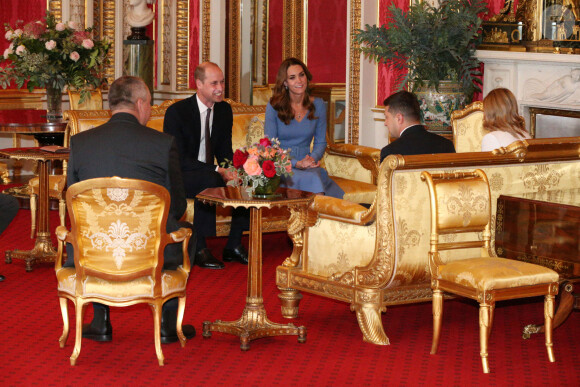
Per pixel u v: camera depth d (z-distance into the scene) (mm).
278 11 12406
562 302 4531
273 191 4414
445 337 4664
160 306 4098
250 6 11883
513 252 4570
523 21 7473
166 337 4492
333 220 4676
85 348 4391
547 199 4469
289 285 4922
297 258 4922
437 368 4148
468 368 4152
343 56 12789
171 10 10906
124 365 4137
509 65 7465
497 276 4059
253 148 4348
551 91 7188
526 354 4395
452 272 4195
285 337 4617
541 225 4414
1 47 10422
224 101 6438
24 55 7555
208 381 3932
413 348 4461
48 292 5504
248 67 11812
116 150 4152
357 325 4867
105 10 10578
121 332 4680
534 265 4234
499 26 7543
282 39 12500
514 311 5254
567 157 4910
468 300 5430
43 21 10172
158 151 4199
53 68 7637
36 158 5789
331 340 4578
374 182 6766
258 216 4469
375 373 4066
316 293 4777
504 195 4594
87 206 3930
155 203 3967
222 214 6418
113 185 3850
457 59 7184
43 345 4422
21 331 4660
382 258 4371
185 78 11000
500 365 4207
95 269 4012
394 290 4523
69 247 4340
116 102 4277
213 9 10734
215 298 5398
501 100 5230
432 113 7234
